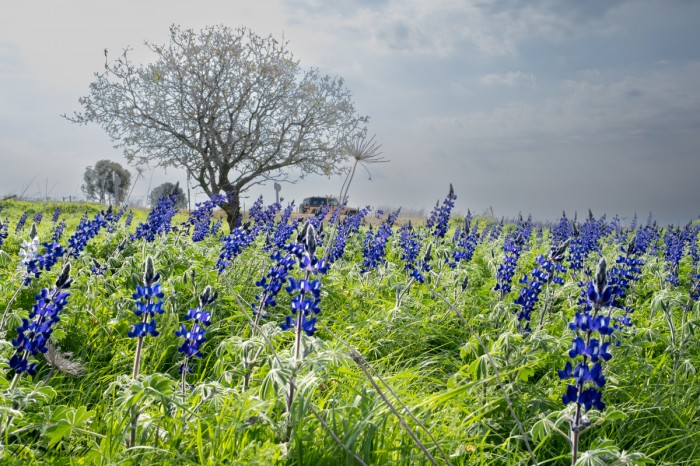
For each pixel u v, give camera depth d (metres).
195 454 3.79
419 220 21.50
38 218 21.22
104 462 3.50
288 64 26.31
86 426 4.05
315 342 4.39
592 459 3.34
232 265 8.86
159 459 3.67
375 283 9.45
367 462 3.65
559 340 5.54
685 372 5.78
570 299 8.40
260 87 25.52
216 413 4.07
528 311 6.16
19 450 3.67
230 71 25.42
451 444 4.05
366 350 6.20
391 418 4.07
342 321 7.18
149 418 3.79
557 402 4.98
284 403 4.08
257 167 25.80
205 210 12.47
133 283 7.36
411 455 3.77
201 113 24.36
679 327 6.92
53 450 3.89
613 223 22.78
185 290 7.56
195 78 25.06
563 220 18.09
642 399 5.20
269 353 4.50
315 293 4.09
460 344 6.92
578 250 11.04
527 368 5.10
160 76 24.86
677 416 4.88
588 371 3.18
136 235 10.16
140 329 3.92
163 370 5.84
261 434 3.95
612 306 6.12
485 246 16.62
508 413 4.85
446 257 10.33
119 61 25.42
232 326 6.63
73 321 6.07
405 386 5.03
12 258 9.56
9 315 5.56
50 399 4.14
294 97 26.31
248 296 7.93
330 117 26.80
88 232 8.77
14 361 3.67
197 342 4.36
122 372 5.46
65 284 3.88
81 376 5.17
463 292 8.48
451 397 4.41
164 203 12.14
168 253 8.50
